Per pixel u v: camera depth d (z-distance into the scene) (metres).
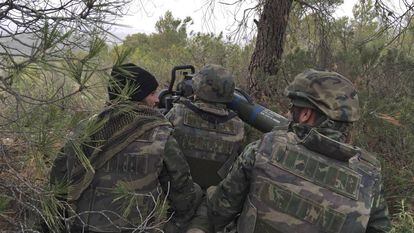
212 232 2.35
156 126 2.10
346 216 1.63
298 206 1.66
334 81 1.68
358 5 6.25
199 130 2.73
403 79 4.68
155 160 2.05
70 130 1.41
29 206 1.42
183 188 2.26
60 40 1.21
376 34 4.94
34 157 1.31
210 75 2.72
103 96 1.46
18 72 1.21
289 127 1.83
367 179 1.71
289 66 4.73
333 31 5.49
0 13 1.27
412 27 4.75
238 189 1.82
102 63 1.35
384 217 1.73
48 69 1.21
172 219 2.38
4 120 1.34
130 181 2.01
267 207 1.70
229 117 2.81
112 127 2.02
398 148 3.71
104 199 1.98
